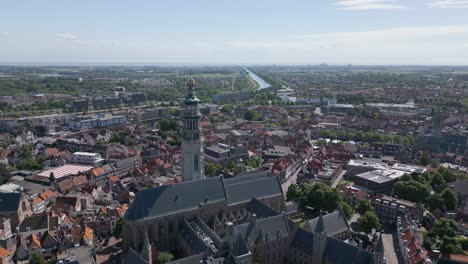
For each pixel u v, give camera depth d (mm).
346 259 163750
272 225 186000
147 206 184500
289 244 187750
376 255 151375
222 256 166750
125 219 182250
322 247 172125
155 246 182750
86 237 199625
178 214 190625
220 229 199750
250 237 177000
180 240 188375
